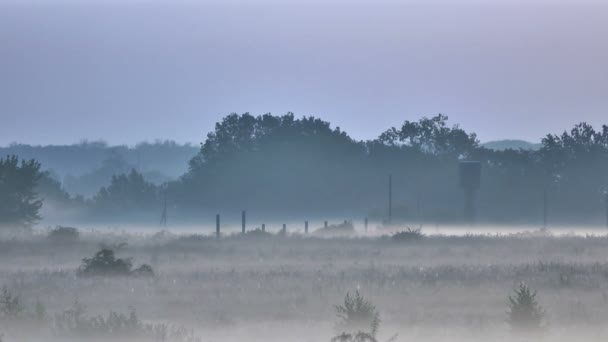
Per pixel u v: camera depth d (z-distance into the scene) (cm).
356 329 5762
